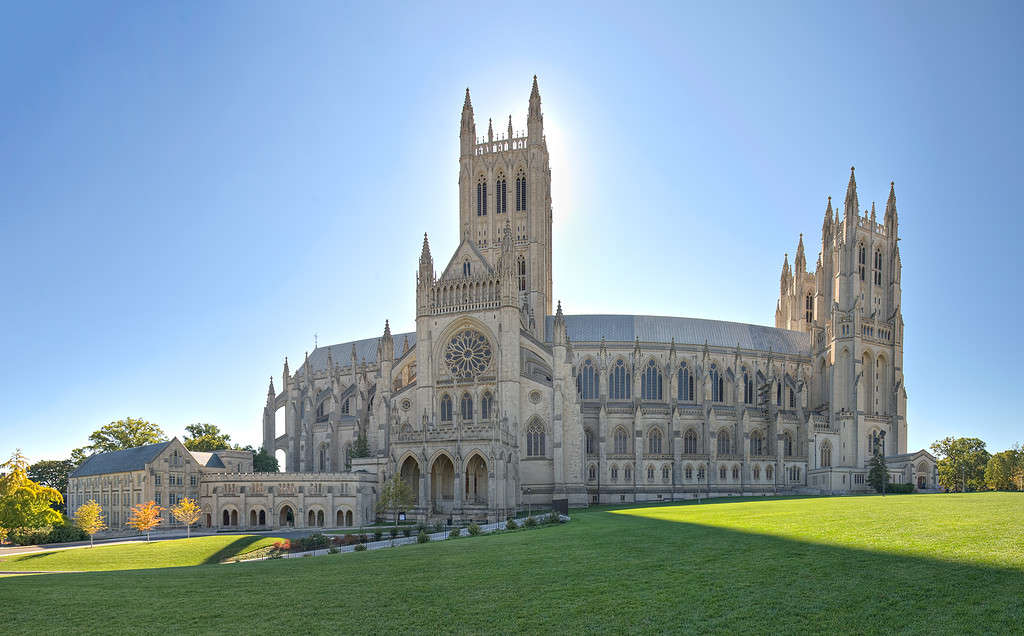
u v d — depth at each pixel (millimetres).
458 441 140000
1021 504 87938
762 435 194875
